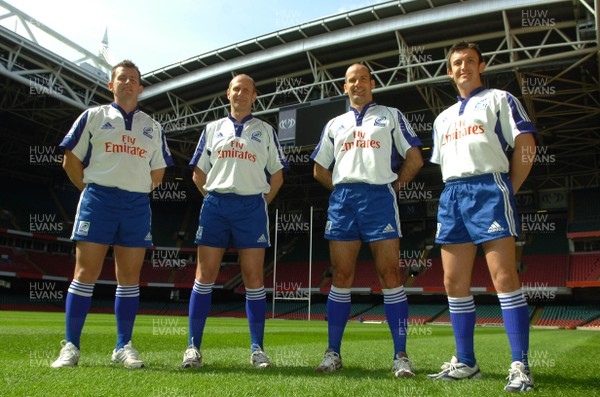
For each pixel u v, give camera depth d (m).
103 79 24.14
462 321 2.94
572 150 29.25
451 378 2.79
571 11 17.39
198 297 3.43
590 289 29.12
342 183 3.48
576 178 32.53
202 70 24.08
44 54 21.41
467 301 2.97
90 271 3.21
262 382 2.38
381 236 3.28
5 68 20.48
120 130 3.38
